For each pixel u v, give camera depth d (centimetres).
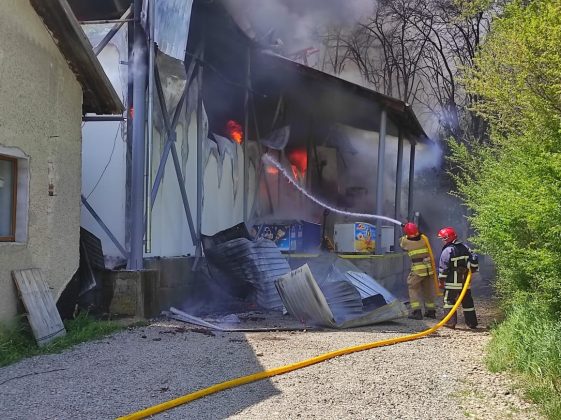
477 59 817
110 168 932
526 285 675
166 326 801
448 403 458
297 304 847
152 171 919
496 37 764
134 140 868
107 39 888
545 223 572
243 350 647
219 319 877
